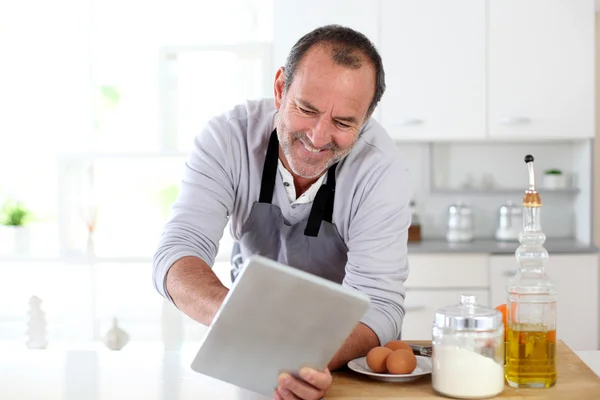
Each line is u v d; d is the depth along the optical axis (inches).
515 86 143.8
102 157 148.0
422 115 144.8
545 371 51.8
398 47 144.0
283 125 60.9
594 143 157.2
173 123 151.2
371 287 65.1
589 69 143.3
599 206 159.5
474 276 138.0
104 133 166.1
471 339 49.5
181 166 167.2
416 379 54.5
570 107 143.7
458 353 49.6
